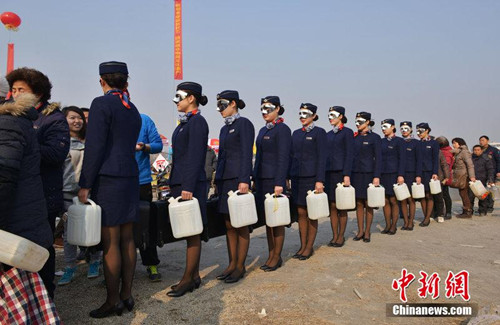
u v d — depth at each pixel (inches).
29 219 84.0
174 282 164.1
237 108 172.4
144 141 171.9
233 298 144.2
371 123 259.0
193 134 144.3
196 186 149.6
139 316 127.6
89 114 119.0
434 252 222.2
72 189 163.8
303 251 207.5
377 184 249.9
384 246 237.5
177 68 900.0
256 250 229.1
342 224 238.1
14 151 76.8
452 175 358.6
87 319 125.0
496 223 332.2
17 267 73.0
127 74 131.0
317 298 145.1
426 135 315.6
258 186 190.5
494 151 402.6
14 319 76.4
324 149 205.5
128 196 125.2
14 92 111.0
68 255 161.9
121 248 130.2
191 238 150.0
